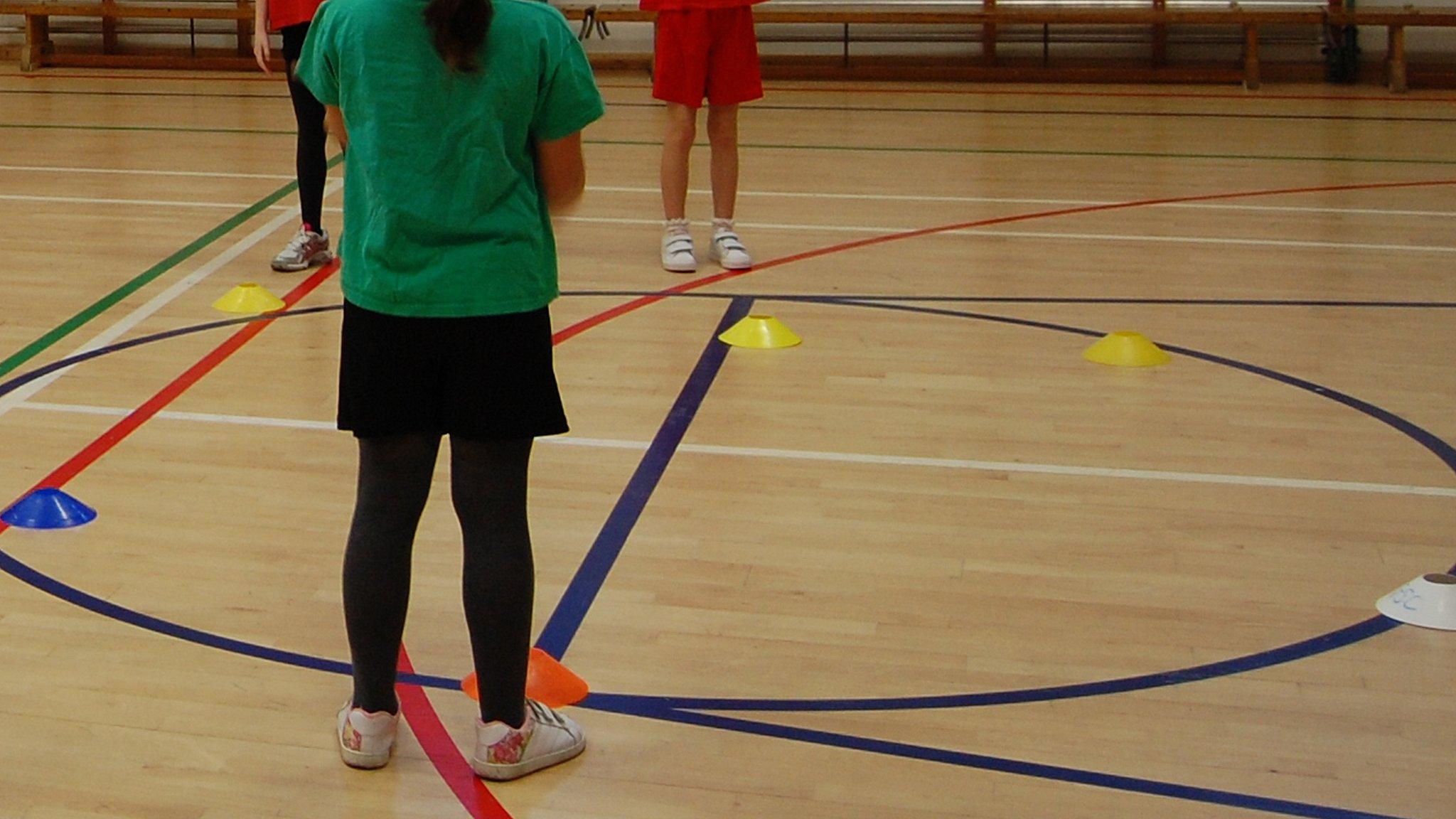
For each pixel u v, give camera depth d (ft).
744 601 8.58
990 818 6.48
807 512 9.85
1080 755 6.98
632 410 11.78
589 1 34.55
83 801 6.58
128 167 22.17
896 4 34.01
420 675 7.73
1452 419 11.62
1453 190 20.76
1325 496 10.13
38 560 8.99
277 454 10.81
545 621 8.31
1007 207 19.72
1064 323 14.25
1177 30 33.58
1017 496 10.14
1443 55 32.86
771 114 28.19
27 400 11.88
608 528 9.56
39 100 29.25
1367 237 17.85
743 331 13.57
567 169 6.59
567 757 6.94
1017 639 8.14
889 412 11.80
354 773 6.86
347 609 6.66
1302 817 6.48
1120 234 18.08
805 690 7.60
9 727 7.16
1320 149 24.12
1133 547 9.32
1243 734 7.16
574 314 14.52
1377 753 6.99
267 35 15.49
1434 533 9.52
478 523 6.57
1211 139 25.16
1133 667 7.83
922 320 14.38
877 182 21.43
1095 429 11.43
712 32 15.80
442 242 6.22
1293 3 33.04
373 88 6.13
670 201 16.31
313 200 16.22
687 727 7.24
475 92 6.11
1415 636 8.14
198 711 7.35
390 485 6.58
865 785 6.75
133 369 12.72
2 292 15.10
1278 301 15.03
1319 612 8.45
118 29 35.78
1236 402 12.05
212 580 8.79
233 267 16.34
